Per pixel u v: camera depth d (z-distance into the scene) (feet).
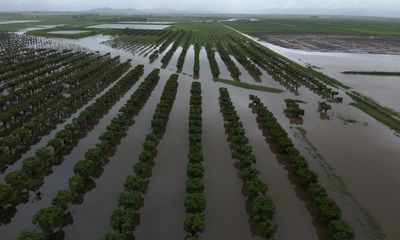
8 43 482.28
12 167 153.28
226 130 194.29
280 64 377.50
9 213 123.85
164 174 149.38
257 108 221.25
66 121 204.64
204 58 403.75
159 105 213.66
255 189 129.08
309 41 639.76
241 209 128.06
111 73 296.71
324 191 129.90
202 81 298.15
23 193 135.03
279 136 174.91
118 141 180.45
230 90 273.33
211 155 166.40
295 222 122.21
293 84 290.76
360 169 157.28
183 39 577.43
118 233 106.22
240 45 519.60
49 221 109.91
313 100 256.73
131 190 130.72
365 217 124.57
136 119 210.38
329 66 394.93
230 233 116.37
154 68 343.87
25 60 363.97
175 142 179.22
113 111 223.10
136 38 578.66
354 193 138.62
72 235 113.80
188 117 213.05
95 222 119.85
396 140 189.78
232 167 156.25
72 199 131.54
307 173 140.05
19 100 233.76
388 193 139.33
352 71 361.10
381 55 497.05
